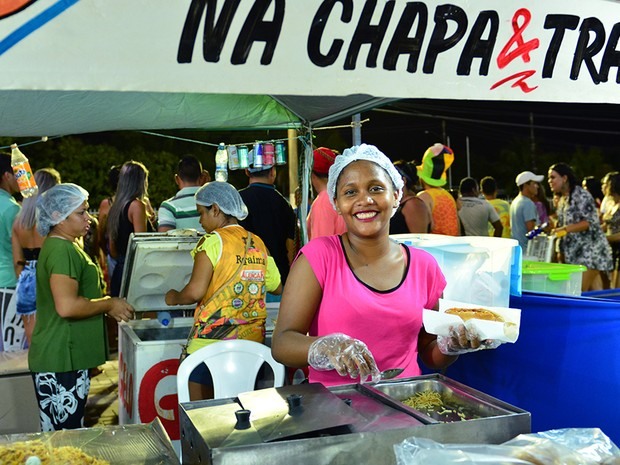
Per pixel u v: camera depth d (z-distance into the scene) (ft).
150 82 6.71
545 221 27.84
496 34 8.10
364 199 6.76
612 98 8.87
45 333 11.00
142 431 5.72
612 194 25.68
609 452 4.66
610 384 8.39
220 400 5.67
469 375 9.95
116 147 82.12
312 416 5.14
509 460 4.35
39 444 5.36
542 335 8.87
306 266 6.98
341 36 7.40
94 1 6.46
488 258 8.93
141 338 13.76
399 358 7.08
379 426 5.02
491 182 28.71
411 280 7.07
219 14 6.88
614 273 28.58
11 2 6.20
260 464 4.60
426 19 7.73
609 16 8.61
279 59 7.19
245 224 16.96
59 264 10.72
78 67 6.47
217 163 17.74
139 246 12.61
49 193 10.89
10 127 15.08
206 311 11.25
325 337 5.90
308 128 18.02
